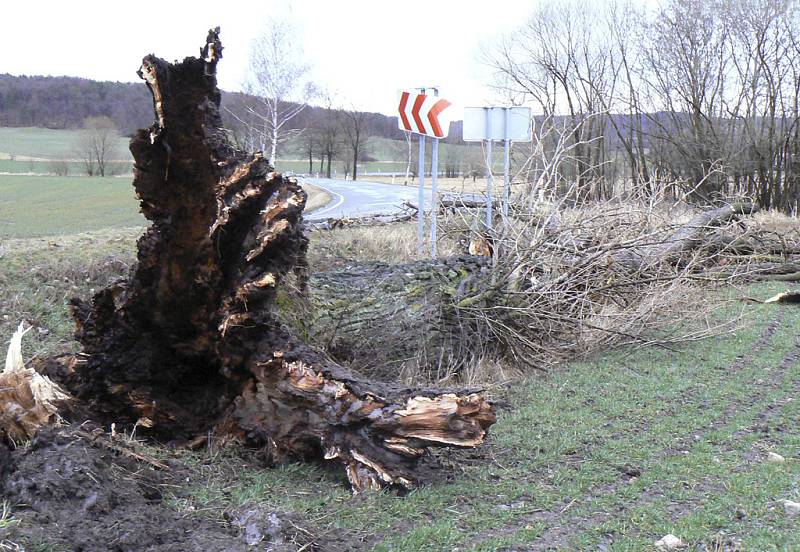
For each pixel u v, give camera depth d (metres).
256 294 5.09
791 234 18.50
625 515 4.46
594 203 9.93
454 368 7.69
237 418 5.28
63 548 3.43
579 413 6.59
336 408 4.87
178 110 5.12
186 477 4.70
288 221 5.24
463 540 4.09
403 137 74.81
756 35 30.36
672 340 8.95
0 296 9.01
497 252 8.70
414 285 7.68
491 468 5.25
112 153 56.31
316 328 6.70
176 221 5.23
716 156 29.25
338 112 65.12
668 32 31.12
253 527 3.84
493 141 10.71
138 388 5.46
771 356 8.77
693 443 5.83
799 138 30.89
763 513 4.43
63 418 4.93
